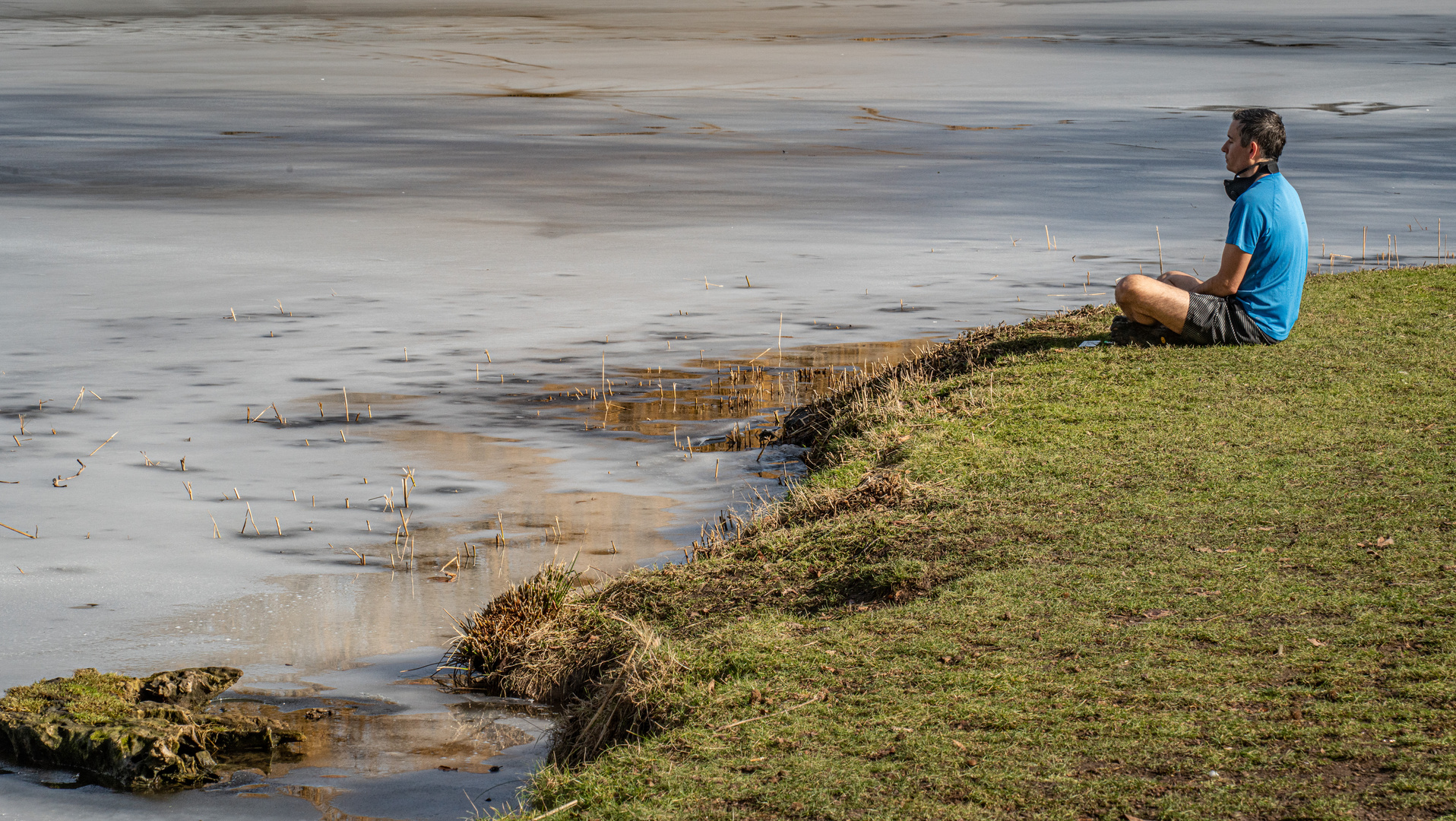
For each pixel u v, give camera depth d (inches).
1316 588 840.9
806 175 3895.2
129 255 2709.2
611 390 1761.8
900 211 3292.3
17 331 2076.8
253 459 1476.4
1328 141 4562.0
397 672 975.0
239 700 920.9
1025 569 923.4
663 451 1510.8
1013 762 661.9
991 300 2301.9
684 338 2043.6
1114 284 2421.3
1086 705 711.1
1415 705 679.7
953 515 1058.7
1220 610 820.6
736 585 1019.9
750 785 671.8
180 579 1140.5
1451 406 1240.2
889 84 6811.0
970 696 735.1
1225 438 1189.7
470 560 1183.6
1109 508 1035.9
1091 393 1363.2
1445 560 867.4
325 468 1446.9
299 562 1181.7
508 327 2118.6
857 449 1317.7
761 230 3029.0
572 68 7770.7
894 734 702.5
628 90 6486.2
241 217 3174.2
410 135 4815.5
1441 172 3850.9
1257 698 702.5
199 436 1562.5
